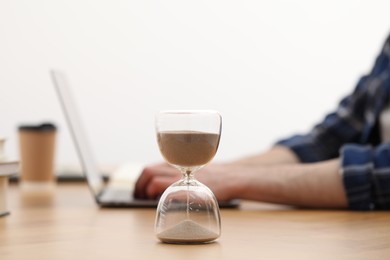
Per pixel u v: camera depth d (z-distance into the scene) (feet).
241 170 5.85
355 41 12.30
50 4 12.30
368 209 5.44
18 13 12.32
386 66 7.45
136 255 3.19
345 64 12.32
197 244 3.57
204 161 3.69
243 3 12.30
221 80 12.35
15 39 12.36
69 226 4.37
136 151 12.31
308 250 3.36
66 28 12.32
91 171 6.13
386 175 5.44
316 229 4.22
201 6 12.30
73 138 5.60
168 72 12.35
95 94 12.30
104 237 3.83
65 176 10.02
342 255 3.20
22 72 12.36
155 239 3.76
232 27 12.34
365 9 12.29
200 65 12.36
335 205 5.56
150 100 12.35
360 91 7.61
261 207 5.79
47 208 5.65
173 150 3.64
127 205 5.66
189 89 12.35
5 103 12.37
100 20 12.28
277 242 3.65
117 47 12.30
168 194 3.69
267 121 12.36
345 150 5.61
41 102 12.41
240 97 12.35
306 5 12.30
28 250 3.34
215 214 3.69
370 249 3.39
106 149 12.31
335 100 12.32
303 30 12.32
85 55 12.31
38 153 8.69
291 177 5.66
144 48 12.32
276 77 12.34
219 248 3.43
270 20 12.30
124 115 12.34
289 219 4.82
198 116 3.62
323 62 12.32
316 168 5.68
